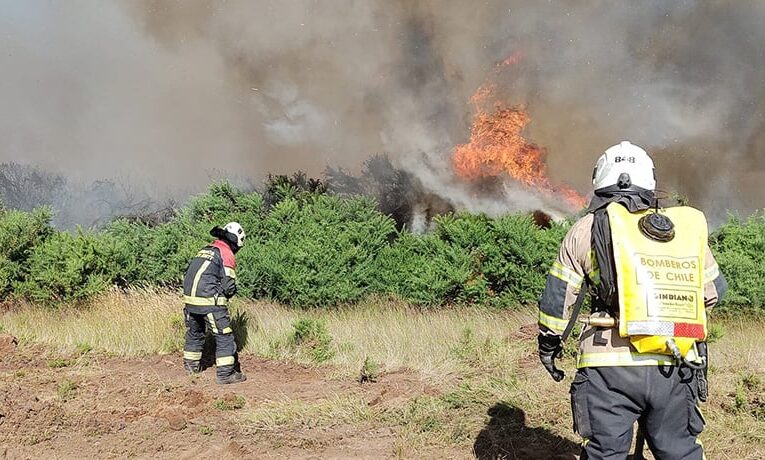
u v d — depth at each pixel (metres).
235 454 4.89
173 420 5.39
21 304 9.88
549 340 3.40
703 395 3.35
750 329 8.62
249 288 10.10
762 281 9.23
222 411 5.83
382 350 7.54
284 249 10.34
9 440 5.06
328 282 10.01
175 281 10.55
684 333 3.20
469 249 10.14
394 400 5.91
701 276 3.27
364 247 10.66
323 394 6.25
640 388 3.24
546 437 5.05
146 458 4.85
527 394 5.83
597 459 3.31
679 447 3.30
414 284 9.91
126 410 5.78
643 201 3.40
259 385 6.70
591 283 3.39
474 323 8.67
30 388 6.40
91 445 5.05
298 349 7.71
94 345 8.05
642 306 3.20
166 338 8.20
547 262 9.73
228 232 7.11
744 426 5.12
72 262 9.84
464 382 6.31
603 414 3.30
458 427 5.21
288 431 5.34
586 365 3.35
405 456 4.81
